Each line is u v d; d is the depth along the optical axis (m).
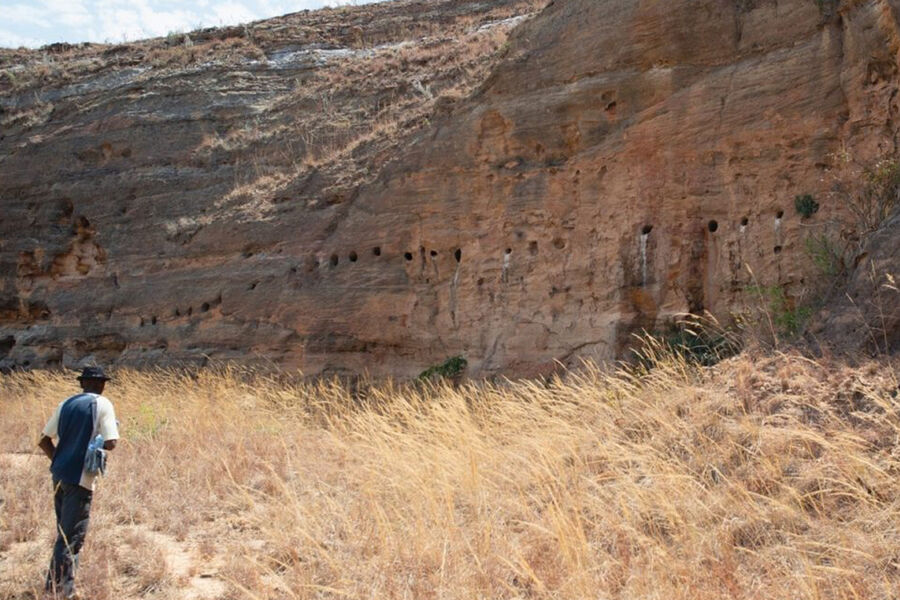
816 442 6.09
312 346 16.75
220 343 18.39
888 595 4.44
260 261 18.38
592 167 13.70
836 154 10.82
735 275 11.99
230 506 8.09
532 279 14.20
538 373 13.59
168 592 5.93
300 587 5.61
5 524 7.49
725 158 12.33
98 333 21.22
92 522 7.47
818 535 5.16
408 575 5.65
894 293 7.45
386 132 18.78
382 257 16.39
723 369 7.93
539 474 6.73
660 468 6.36
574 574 4.98
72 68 30.33
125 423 12.30
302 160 21.38
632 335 12.62
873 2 10.88
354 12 31.47
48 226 24.02
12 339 23.45
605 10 13.92
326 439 10.44
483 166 15.23
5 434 12.69
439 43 25.34
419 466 7.30
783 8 12.06
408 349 15.84
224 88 25.91
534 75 14.79
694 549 5.22
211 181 22.11
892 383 6.39
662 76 13.03
